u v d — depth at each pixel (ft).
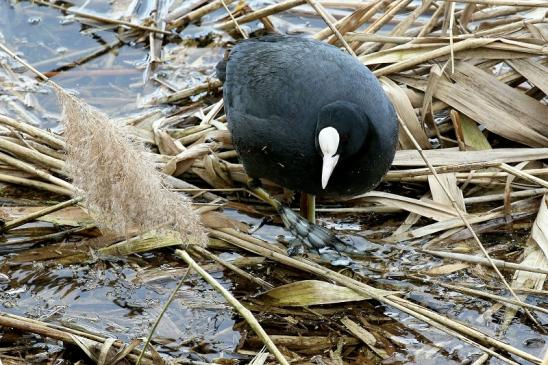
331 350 24.48
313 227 29.60
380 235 29.76
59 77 39.34
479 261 27.17
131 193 18.49
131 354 22.94
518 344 24.77
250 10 42.73
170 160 31.07
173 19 42.63
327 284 25.98
